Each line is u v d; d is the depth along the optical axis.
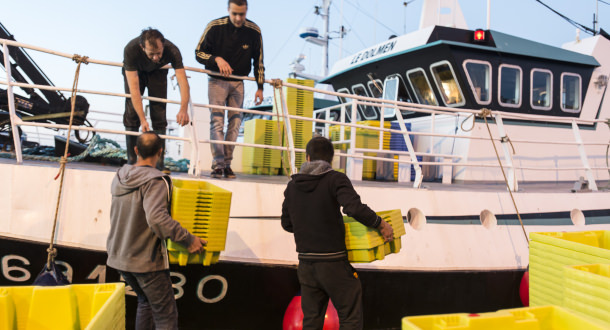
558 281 2.84
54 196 3.75
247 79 4.52
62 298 2.07
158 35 3.44
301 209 3.11
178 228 2.78
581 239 3.18
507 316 1.64
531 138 7.19
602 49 7.88
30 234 3.71
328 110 7.05
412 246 4.63
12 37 5.40
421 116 7.59
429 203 4.78
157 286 2.94
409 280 4.58
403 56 7.38
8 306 1.97
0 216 3.71
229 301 4.03
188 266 3.89
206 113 6.52
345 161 6.66
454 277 4.78
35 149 5.85
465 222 4.94
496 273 4.98
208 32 4.57
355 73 8.59
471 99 6.79
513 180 5.46
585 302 2.12
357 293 3.02
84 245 3.74
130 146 4.31
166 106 4.33
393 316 4.54
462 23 7.87
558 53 7.42
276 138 6.24
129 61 3.74
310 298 3.11
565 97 7.55
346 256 3.08
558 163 7.43
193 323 3.99
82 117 5.58
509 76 7.05
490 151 6.82
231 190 4.07
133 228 2.88
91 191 3.78
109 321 2.02
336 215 3.08
